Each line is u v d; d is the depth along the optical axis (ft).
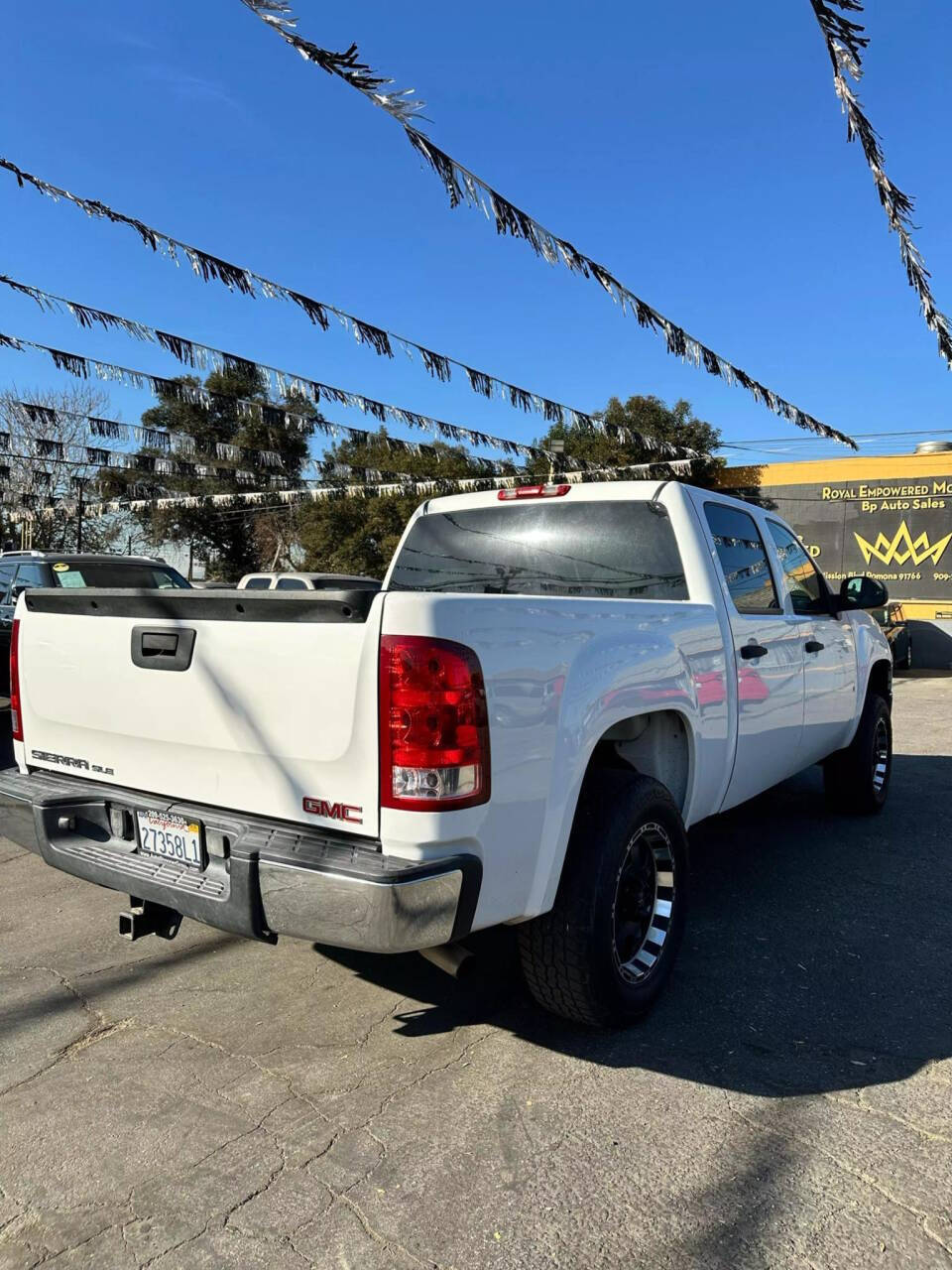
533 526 14.19
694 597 12.51
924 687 51.06
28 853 17.49
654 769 11.60
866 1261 6.51
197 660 8.96
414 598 7.71
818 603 16.66
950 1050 9.57
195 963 11.92
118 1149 7.88
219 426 87.71
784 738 14.71
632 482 13.42
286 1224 6.93
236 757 8.79
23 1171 7.60
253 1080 9.01
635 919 10.37
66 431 74.95
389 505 96.48
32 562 28.94
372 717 7.74
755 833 18.16
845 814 19.58
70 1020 10.33
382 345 14.35
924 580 65.82
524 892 8.56
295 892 7.83
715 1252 6.63
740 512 14.47
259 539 114.52
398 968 11.72
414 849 7.66
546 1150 7.83
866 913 13.67
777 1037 9.86
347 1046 9.71
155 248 12.17
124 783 10.02
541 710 8.61
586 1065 9.29
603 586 13.35
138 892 9.19
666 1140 7.98
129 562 30.71
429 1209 7.09
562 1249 6.66
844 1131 8.09
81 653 10.23
